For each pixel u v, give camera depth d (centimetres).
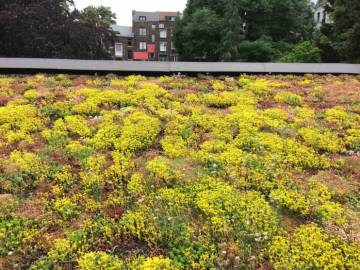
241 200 598
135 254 515
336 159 758
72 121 882
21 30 2498
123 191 636
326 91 1176
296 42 5378
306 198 623
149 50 9519
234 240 528
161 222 559
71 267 488
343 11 2727
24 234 533
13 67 1292
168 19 9444
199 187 636
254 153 762
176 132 843
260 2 5109
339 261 486
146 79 1284
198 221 570
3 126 841
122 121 886
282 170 698
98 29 2841
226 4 5091
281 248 506
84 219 572
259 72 1371
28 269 488
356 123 923
